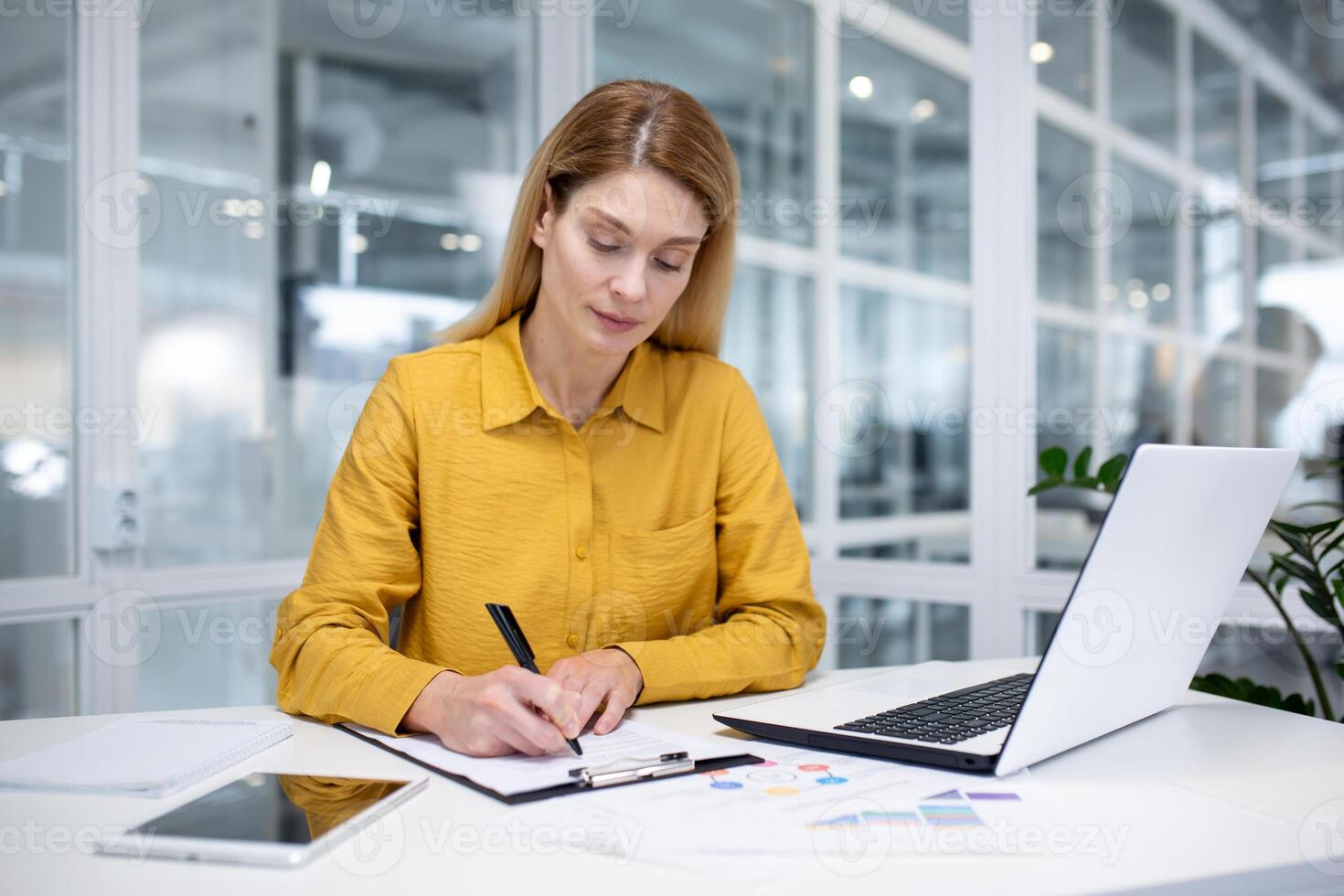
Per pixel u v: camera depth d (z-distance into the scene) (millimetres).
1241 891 626
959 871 617
